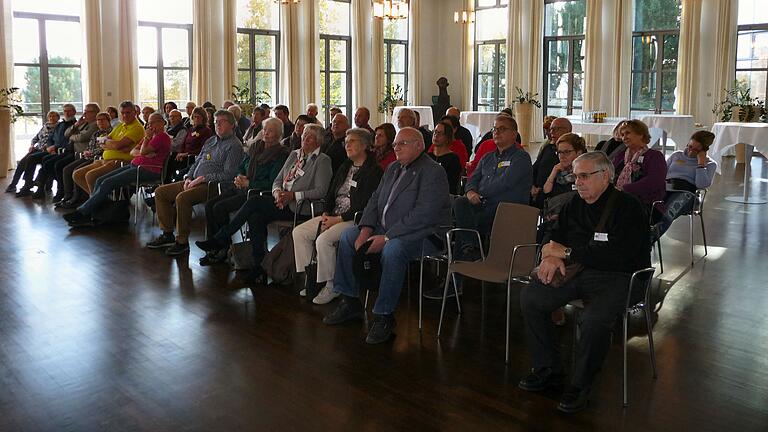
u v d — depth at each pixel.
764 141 7.74
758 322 3.97
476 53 16.61
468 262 3.85
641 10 14.08
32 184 8.30
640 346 3.62
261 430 2.74
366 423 2.80
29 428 2.76
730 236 6.21
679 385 3.15
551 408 2.94
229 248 5.31
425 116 14.21
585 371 2.91
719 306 4.25
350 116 15.40
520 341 3.71
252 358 3.47
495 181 4.59
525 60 15.41
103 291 4.58
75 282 4.78
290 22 13.86
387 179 4.07
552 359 3.13
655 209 4.55
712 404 2.96
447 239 3.80
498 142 4.63
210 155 5.70
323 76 14.89
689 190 5.44
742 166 11.27
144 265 5.21
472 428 2.76
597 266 3.07
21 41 11.17
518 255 3.71
